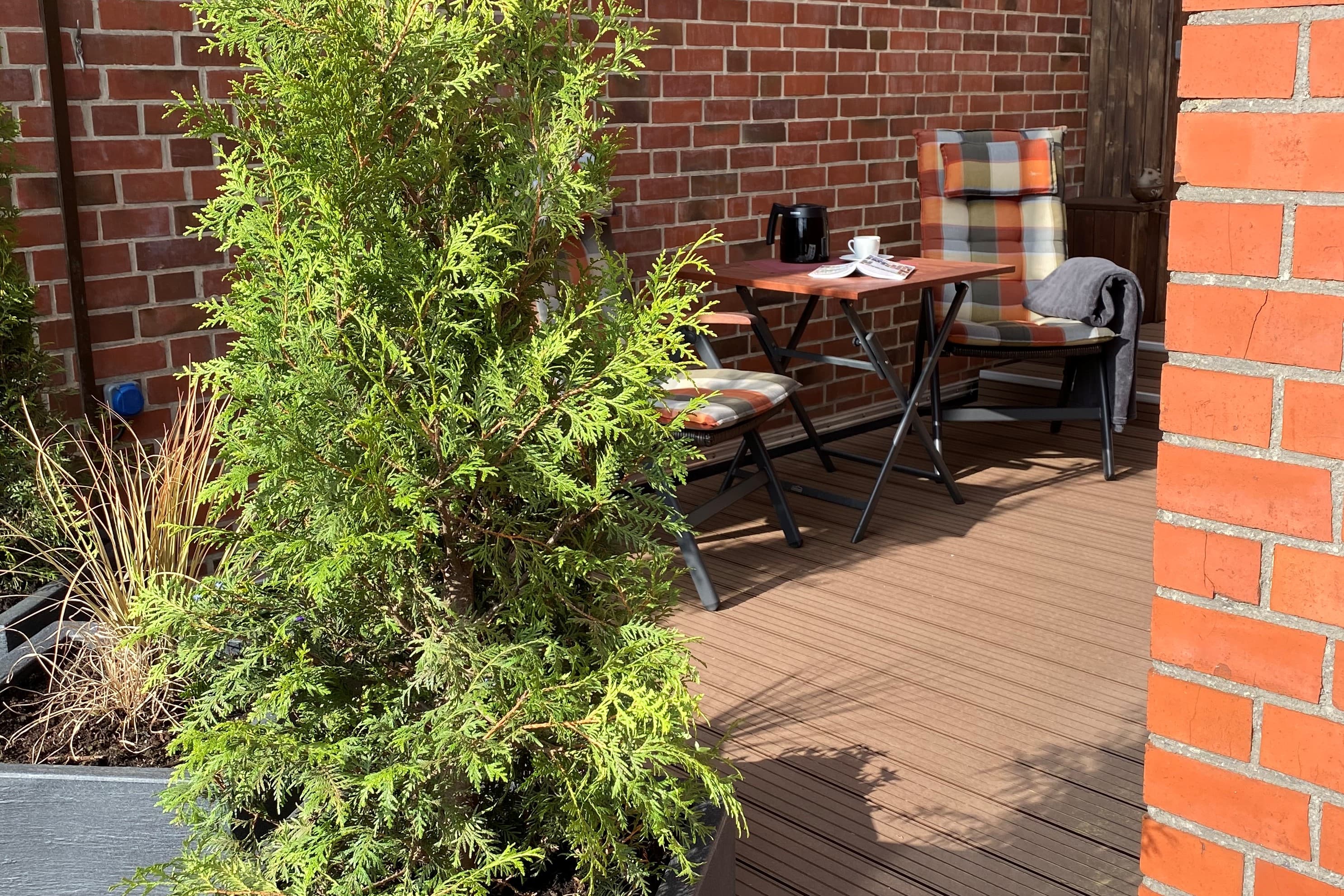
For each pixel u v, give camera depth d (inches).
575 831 56.6
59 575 91.0
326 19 51.6
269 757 56.1
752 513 162.1
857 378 198.8
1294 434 48.3
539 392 53.6
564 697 56.6
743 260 177.2
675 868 60.7
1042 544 148.8
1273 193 47.6
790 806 90.6
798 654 117.7
